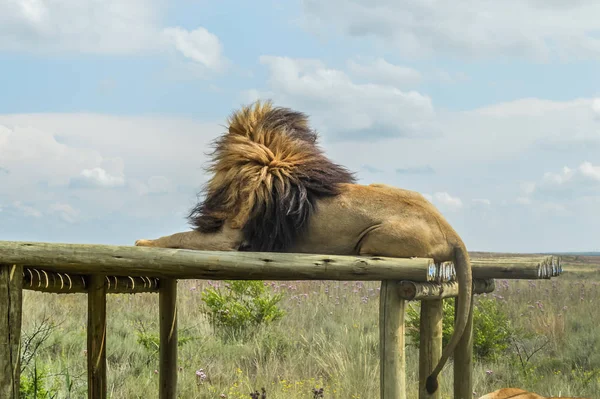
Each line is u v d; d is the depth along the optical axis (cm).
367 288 2669
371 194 633
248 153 642
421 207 628
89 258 565
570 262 8856
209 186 667
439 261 624
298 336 1602
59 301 1983
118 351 1394
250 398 1088
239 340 1555
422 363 747
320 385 1162
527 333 1675
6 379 557
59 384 1031
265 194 622
